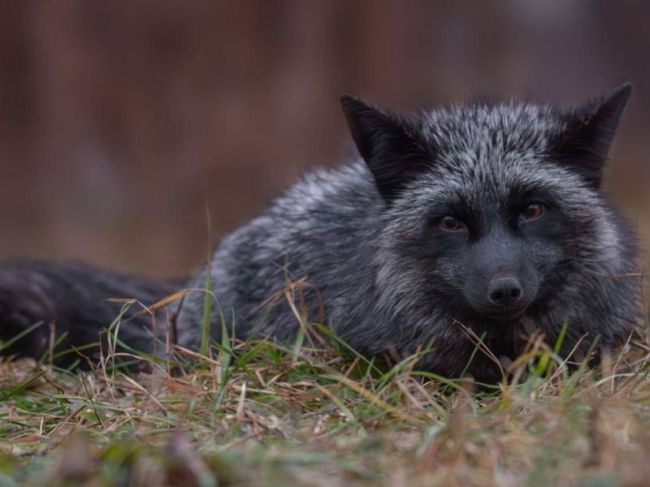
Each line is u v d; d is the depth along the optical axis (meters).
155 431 9.10
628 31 37.53
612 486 7.00
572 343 11.54
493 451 7.76
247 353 10.79
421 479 7.38
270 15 31.50
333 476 7.53
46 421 10.15
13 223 29.67
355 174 13.16
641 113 37.59
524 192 11.05
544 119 11.73
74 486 7.50
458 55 33.72
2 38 30.41
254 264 13.57
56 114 30.53
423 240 11.36
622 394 9.31
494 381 11.59
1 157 30.11
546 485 7.20
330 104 31.61
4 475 7.84
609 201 12.11
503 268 10.63
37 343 15.05
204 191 30.11
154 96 30.89
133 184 30.28
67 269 16.19
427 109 12.88
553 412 8.56
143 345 14.66
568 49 36.66
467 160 11.34
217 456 7.63
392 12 32.38
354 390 10.20
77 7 30.67
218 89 31.17
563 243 11.18
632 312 11.91
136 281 16.25
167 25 31.00
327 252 12.55
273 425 8.87
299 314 12.19
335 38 31.94
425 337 11.52
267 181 30.48
